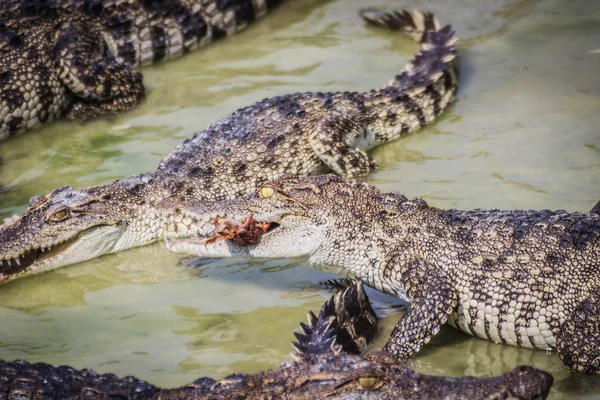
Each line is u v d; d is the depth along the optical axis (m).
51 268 17.34
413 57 22.69
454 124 20.86
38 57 22.11
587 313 13.29
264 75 23.64
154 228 18.09
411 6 26.84
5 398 12.41
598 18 24.98
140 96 22.88
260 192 15.83
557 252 13.91
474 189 18.12
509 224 14.53
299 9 27.08
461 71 23.11
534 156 19.11
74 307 15.92
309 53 24.67
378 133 20.34
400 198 15.55
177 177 18.44
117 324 15.25
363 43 25.05
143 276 16.91
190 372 13.77
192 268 17.05
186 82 23.67
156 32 24.41
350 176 19.05
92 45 23.00
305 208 15.55
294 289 16.08
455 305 14.26
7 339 14.99
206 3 25.19
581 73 22.39
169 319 15.28
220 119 20.88
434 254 14.63
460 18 25.80
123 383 12.68
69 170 20.02
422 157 19.73
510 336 14.05
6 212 18.47
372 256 15.23
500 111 21.12
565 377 13.30
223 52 25.16
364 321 14.61
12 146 21.42
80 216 17.33
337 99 20.31
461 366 13.77
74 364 14.16
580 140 19.52
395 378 11.87
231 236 15.55
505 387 11.72
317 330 13.59
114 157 20.42
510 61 23.36
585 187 17.80
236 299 15.82
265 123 19.55
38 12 22.50
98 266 17.47
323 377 11.87
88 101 22.88
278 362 13.94
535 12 25.69
